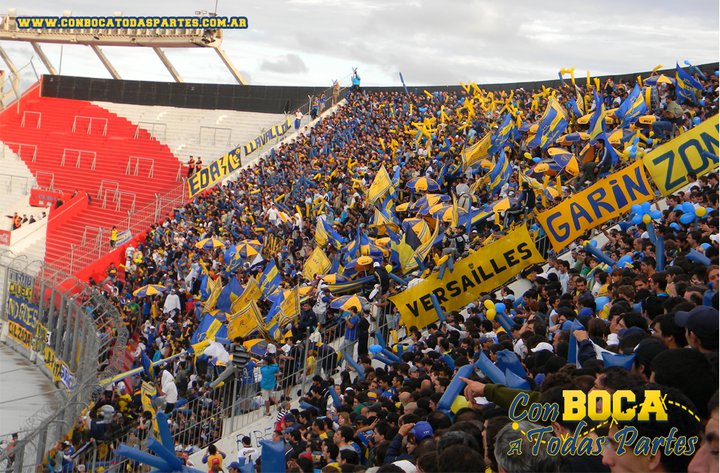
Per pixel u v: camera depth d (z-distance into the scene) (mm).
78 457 17328
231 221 39031
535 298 14938
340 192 36062
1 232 49562
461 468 4566
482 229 23594
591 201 17562
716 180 17172
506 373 7543
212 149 60125
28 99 67312
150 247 40844
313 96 61438
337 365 19078
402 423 9094
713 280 8719
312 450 11961
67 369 26953
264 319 22031
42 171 58656
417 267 22578
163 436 9844
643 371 6234
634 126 27266
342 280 23359
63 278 32375
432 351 13195
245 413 18531
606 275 14211
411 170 33969
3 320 35000
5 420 23859
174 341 24484
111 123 64125
